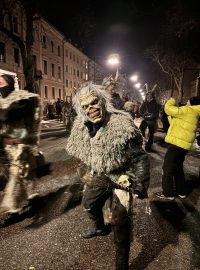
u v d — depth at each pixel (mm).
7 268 2719
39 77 28953
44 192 4699
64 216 3801
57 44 41031
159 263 2811
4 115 3223
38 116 3488
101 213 3086
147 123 8648
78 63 53031
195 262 2846
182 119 4285
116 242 2359
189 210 4137
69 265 2766
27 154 3486
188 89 44281
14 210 3568
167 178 4461
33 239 3215
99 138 2344
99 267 2732
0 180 4895
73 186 5008
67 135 12969
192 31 27969
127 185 2320
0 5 18094
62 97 43562
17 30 28141
